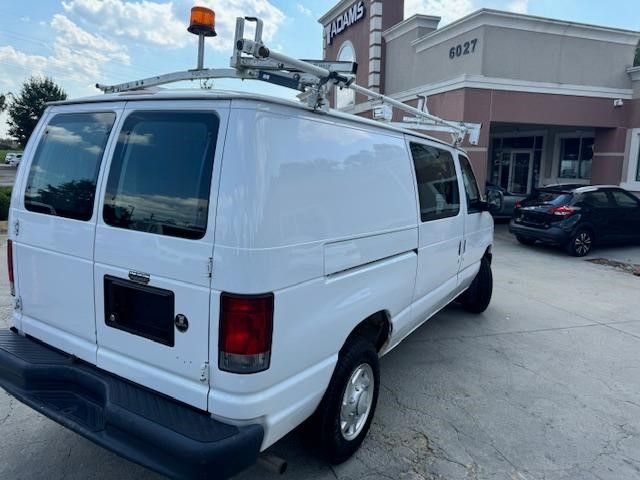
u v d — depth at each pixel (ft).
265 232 6.90
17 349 9.13
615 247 38.17
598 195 34.91
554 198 34.86
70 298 8.81
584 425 11.43
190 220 7.16
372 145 9.80
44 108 9.70
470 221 15.98
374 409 10.36
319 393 8.44
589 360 15.30
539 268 29.78
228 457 6.64
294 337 7.61
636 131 45.06
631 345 16.71
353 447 9.76
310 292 7.86
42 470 9.11
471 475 9.45
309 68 7.69
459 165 15.26
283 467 7.68
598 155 47.37
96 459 9.48
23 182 9.61
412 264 11.54
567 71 43.04
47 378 8.62
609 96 44.60
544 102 42.70
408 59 50.42
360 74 59.47
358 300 9.25
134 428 7.00
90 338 8.63
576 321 19.25
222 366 7.02
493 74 40.75
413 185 11.50
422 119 18.17
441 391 12.85
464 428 11.09
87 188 8.45
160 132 7.68
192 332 7.25
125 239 7.84
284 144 7.37
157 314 7.65
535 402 12.45
